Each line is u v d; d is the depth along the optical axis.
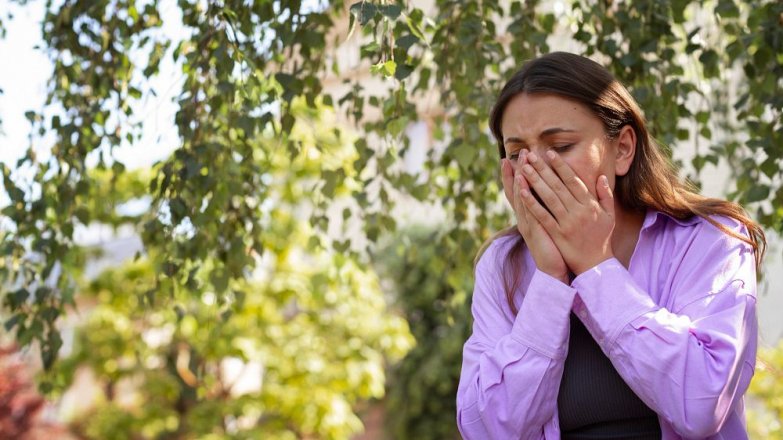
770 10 2.13
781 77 2.13
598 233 1.22
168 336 5.99
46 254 2.47
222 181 2.31
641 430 1.23
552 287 1.21
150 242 2.41
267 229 5.11
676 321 1.16
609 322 1.17
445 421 7.20
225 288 2.42
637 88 2.23
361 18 1.62
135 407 6.84
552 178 1.22
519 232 1.40
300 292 5.31
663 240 1.29
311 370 5.21
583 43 2.35
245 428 5.58
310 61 2.34
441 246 2.87
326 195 2.52
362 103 2.40
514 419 1.21
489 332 1.33
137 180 5.21
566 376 1.25
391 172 2.71
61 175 2.47
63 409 7.85
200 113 2.26
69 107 2.48
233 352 5.11
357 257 2.75
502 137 1.32
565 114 1.22
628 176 1.30
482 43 2.29
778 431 3.96
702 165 2.47
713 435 1.20
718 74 2.34
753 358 1.20
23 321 2.48
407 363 7.21
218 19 2.12
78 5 2.43
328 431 5.32
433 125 2.86
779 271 4.69
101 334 5.97
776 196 2.23
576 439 1.25
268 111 2.21
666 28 2.28
